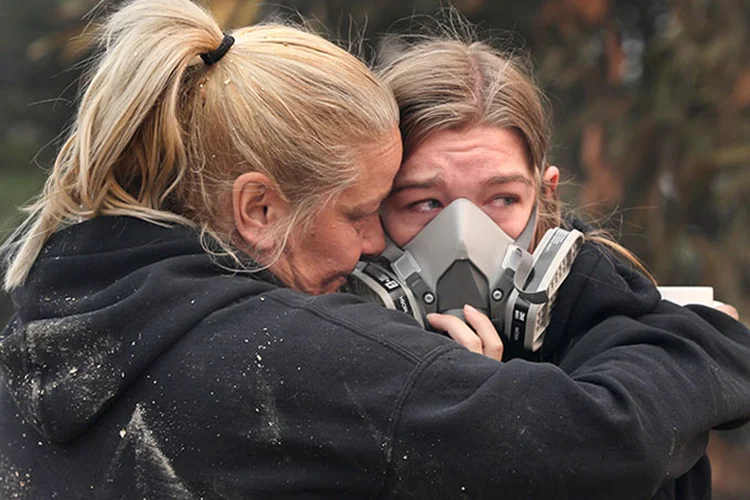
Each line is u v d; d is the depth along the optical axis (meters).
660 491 2.70
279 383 2.25
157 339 2.28
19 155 11.47
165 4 2.51
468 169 2.88
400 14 8.27
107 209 2.46
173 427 2.28
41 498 2.38
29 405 2.33
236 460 2.27
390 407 2.22
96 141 2.43
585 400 2.27
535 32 8.67
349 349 2.27
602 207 8.08
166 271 2.35
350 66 2.61
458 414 2.20
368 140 2.59
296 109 2.50
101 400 2.29
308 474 2.26
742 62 8.03
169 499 2.28
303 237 2.58
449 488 2.21
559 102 8.59
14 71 11.63
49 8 11.70
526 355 2.98
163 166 2.48
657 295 2.86
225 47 2.54
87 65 3.32
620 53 8.52
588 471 2.25
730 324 2.92
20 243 2.60
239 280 2.40
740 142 8.00
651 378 2.45
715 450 8.66
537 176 3.03
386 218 2.96
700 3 8.22
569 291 2.87
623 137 8.16
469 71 2.94
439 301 2.86
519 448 2.21
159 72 2.43
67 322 2.31
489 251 2.85
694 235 8.20
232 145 2.49
